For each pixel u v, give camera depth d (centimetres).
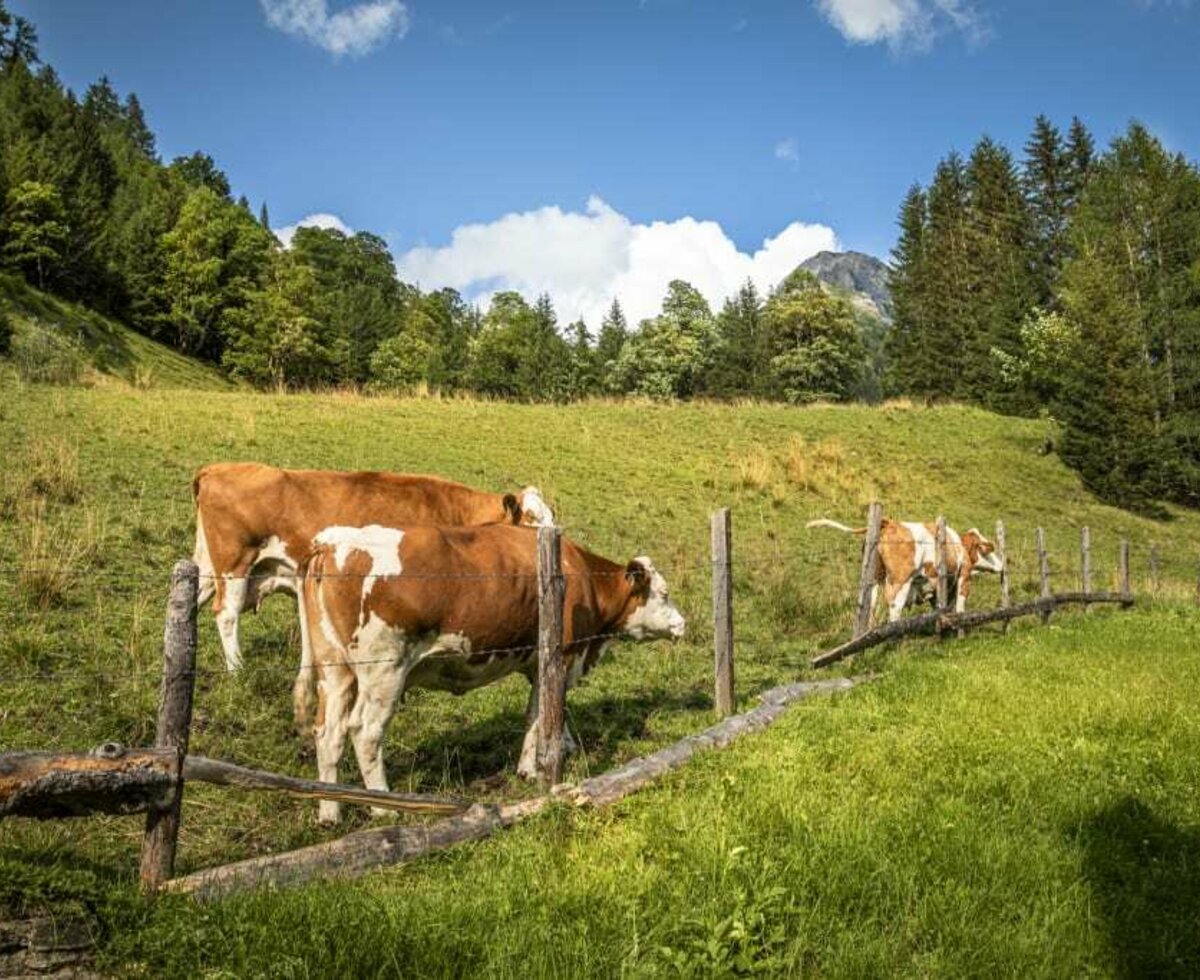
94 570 1020
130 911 359
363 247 12188
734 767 600
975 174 7225
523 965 353
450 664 632
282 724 720
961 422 3484
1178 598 1931
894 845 474
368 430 2153
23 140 6969
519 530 694
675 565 1512
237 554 865
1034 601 1386
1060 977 369
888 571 1391
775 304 7625
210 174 13038
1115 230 4150
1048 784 575
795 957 375
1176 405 3816
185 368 6019
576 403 3084
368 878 438
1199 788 586
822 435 2962
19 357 2498
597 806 543
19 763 347
